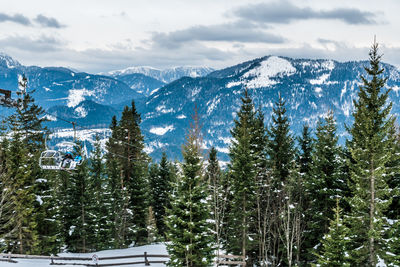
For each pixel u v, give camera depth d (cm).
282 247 3503
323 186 3388
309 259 3553
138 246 5653
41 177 3991
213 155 3781
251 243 3453
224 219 3738
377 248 2794
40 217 3897
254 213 3559
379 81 2791
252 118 4059
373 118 2798
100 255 4541
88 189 4916
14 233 3666
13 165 3538
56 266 3672
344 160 3356
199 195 2936
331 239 2541
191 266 2916
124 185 5681
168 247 2953
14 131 4150
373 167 2764
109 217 5425
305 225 3566
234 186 3453
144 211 5688
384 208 2766
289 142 3897
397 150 3169
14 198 3419
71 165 2984
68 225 5006
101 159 5550
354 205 2823
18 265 3497
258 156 3678
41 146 4719
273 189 3666
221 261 3183
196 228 2909
